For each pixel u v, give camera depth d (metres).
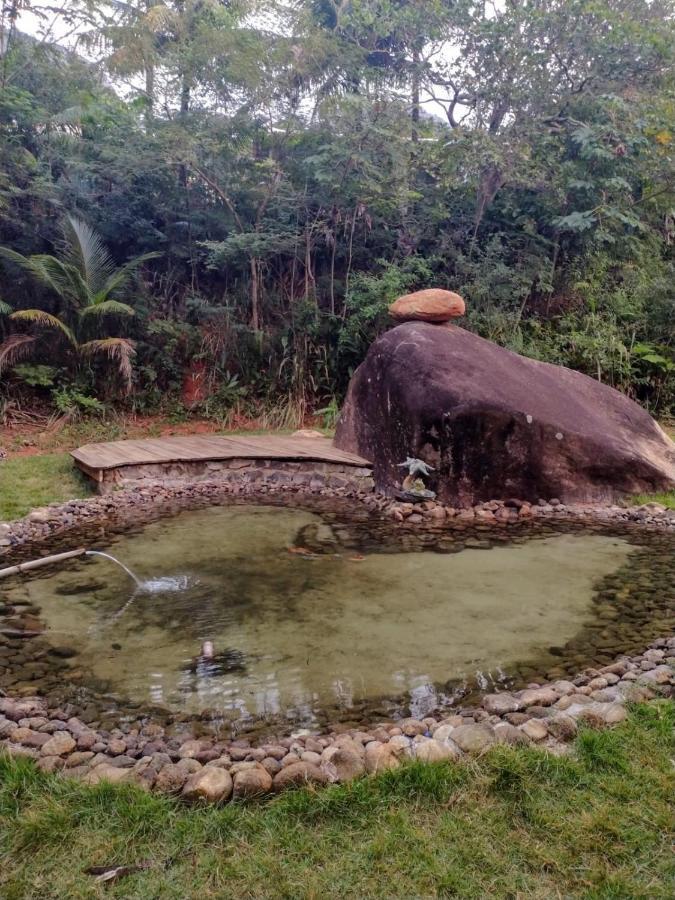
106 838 1.80
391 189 9.35
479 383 6.20
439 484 6.09
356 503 6.36
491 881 1.65
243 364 9.95
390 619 3.63
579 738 2.22
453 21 9.69
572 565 4.58
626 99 9.45
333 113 9.28
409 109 10.34
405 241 10.04
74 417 8.73
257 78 9.36
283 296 10.36
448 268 10.13
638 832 1.79
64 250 9.52
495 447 6.07
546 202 9.82
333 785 2.03
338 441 7.35
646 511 6.00
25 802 1.94
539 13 9.29
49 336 9.20
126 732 2.51
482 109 10.00
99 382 9.28
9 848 1.76
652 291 9.61
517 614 3.71
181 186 10.25
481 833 1.81
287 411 9.52
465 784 2.01
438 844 1.77
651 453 6.80
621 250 10.02
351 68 9.76
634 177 9.82
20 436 8.21
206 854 1.75
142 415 9.46
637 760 2.11
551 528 5.57
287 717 2.62
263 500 6.41
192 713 2.66
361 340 9.66
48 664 3.11
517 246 10.08
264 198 9.86
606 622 3.60
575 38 9.45
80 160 9.83
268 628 3.51
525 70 9.58
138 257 9.88
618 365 8.71
